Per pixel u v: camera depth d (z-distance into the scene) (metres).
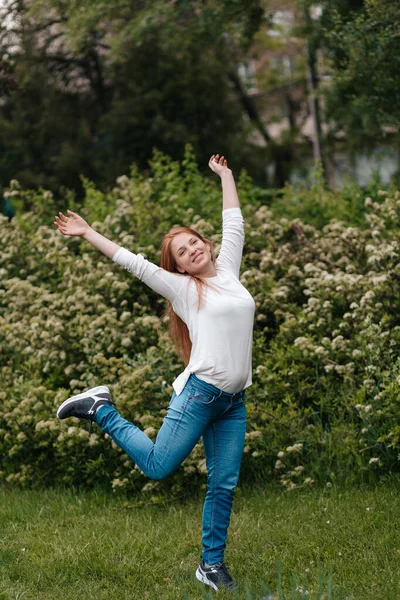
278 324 6.59
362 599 3.52
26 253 8.11
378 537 4.30
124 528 4.73
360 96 9.60
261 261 6.93
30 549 4.41
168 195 8.76
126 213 8.00
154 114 17.55
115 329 6.30
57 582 3.96
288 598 3.49
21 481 5.62
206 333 3.69
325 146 18.12
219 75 18.02
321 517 4.66
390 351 5.41
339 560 4.02
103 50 17.78
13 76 16.95
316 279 6.26
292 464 5.38
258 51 21.33
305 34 11.59
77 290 6.75
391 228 7.20
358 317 5.86
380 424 5.22
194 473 5.25
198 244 3.85
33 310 6.89
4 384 6.30
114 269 7.20
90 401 3.91
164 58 17.00
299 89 23.95
